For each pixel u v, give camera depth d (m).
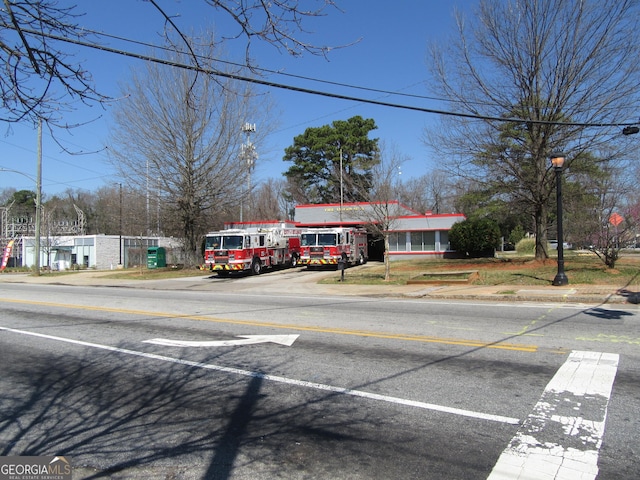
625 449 4.10
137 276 29.39
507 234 55.38
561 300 13.09
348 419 4.94
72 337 9.77
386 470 3.86
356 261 31.14
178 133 28.72
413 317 11.01
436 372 6.42
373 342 8.38
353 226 35.28
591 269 18.22
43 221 47.31
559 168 15.47
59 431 4.93
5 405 5.75
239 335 9.41
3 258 48.69
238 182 30.27
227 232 26.83
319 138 54.75
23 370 7.33
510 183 20.86
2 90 4.73
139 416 5.27
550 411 4.95
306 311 12.57
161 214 31.31
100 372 7.07
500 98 19.91
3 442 4.70
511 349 7.54
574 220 23.28
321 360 7.24
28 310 14.40
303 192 61.09
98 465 4.15
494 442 4.29
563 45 18.36
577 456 4.00
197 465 4.07
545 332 8.82
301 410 5.24
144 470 4.02
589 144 18.67
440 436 4.45
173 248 42.62
